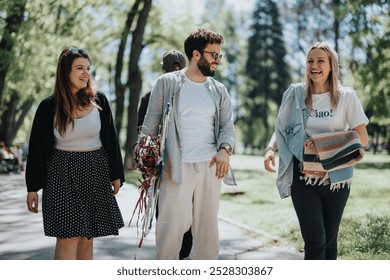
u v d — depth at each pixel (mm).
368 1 22438
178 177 5656
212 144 5891
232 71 78375
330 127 5941
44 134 5645
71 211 5539
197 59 5832
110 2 32906
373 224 9805
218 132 5922
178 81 5820
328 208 5957
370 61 24953
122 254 8375
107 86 46312
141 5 33750
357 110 5926
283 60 74750
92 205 5695
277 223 10586
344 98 5938
